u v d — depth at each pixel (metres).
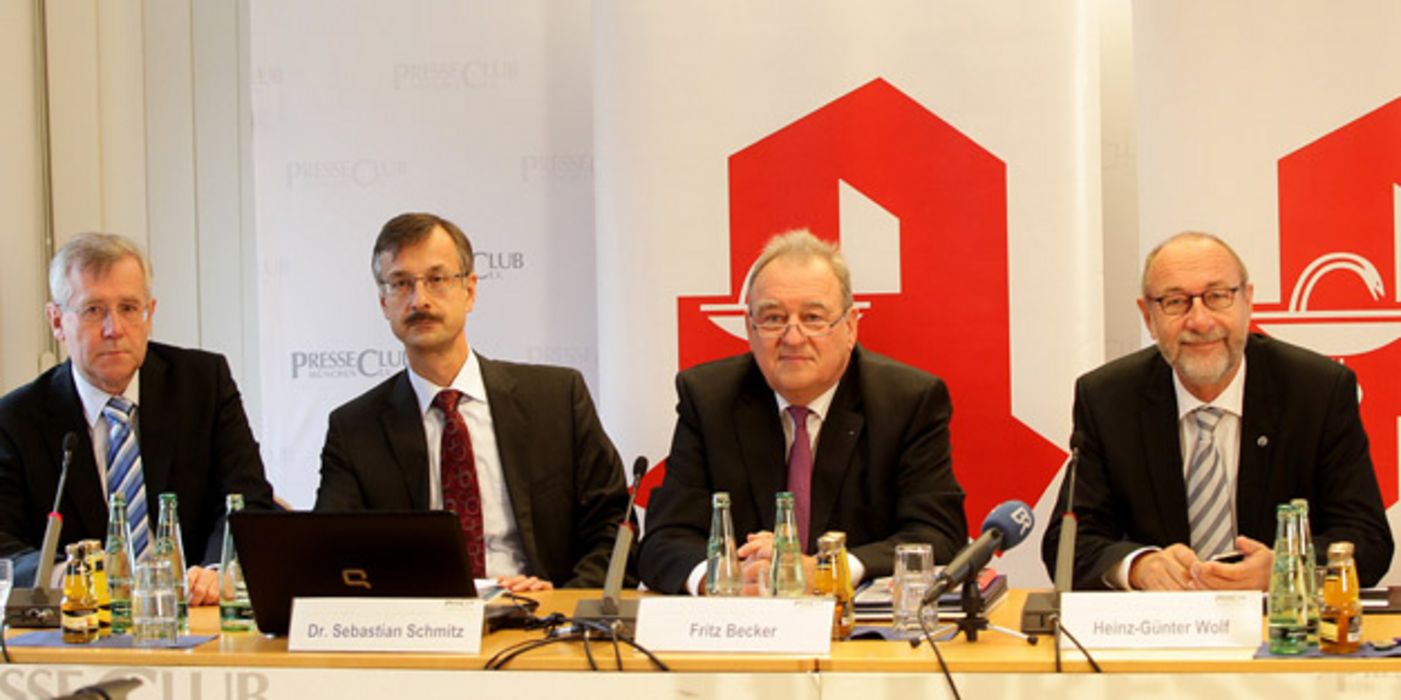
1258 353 3.46
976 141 4.17
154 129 4.86
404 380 3.71
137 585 2.67
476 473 3.64
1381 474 4.00
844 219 4.21
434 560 2.57
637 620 2.51
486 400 3.71
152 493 3.65
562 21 4.61
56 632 2.82
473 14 4.62
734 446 3.43
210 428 3.74
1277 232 4.02
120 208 4.81
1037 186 4.15
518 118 4.62
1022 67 4.16
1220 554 3.25
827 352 3.32
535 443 3.68
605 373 4.30
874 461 3.36
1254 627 2.41
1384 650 2.37
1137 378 3.50
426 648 2.51
